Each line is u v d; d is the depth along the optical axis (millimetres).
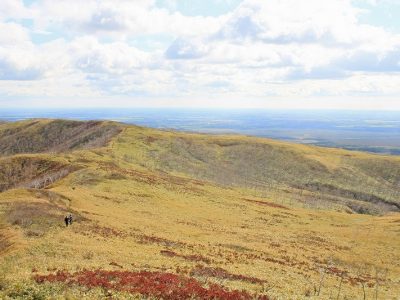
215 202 108250
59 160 156750
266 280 37469
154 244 50344
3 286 24125
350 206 195375
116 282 26375
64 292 23609
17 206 60406
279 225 90062
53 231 49438
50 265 32844
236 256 51000
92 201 82562
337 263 59875
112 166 142625
